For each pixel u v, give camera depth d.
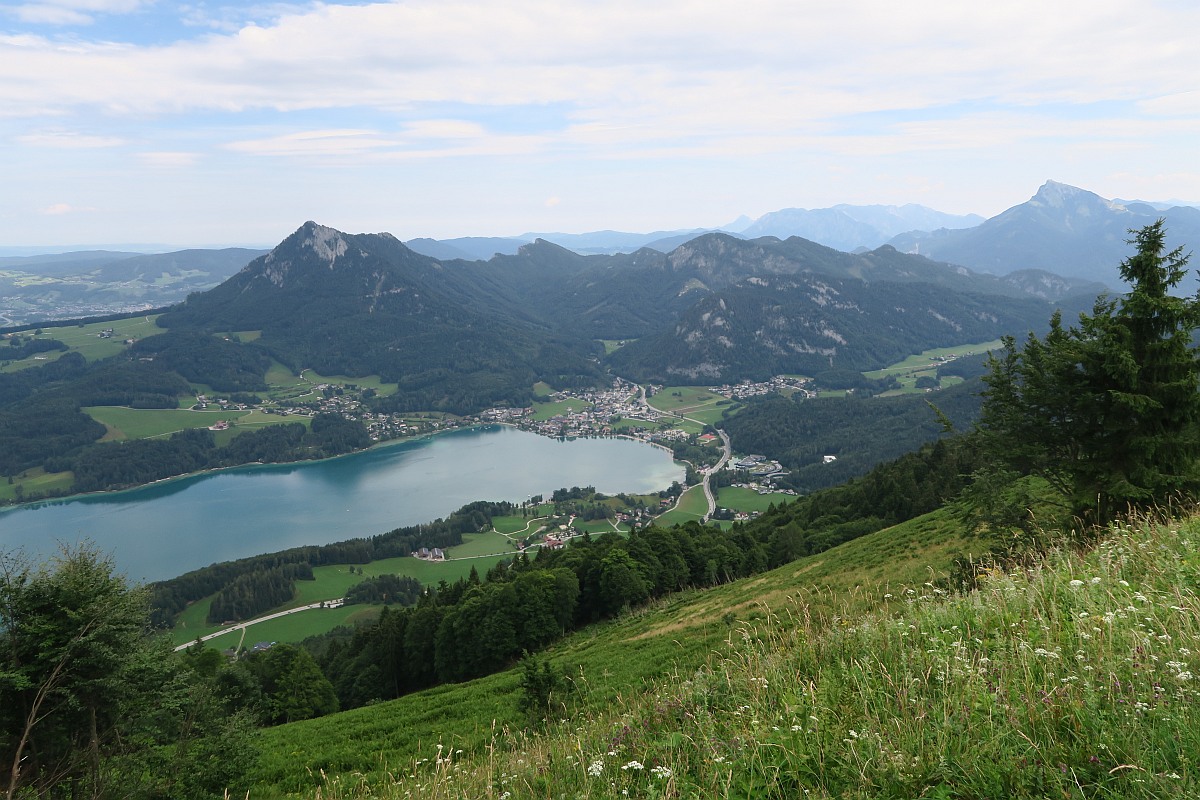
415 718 33.81
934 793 4.96
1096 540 12.83
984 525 25.02
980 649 7.18
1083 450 24.97
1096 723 5.07
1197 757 4.50
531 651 59.84
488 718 30.38
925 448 99.94
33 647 16.28
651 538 75.81
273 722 55.72
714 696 8.56
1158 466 22.72
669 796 5.97
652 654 34.16
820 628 10.14
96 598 17.12
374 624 78.25
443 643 61.25
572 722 12.32
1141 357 23.78
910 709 6.22
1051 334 26.52
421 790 9.51
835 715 6.57
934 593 10.57
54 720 16.50
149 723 18.53
